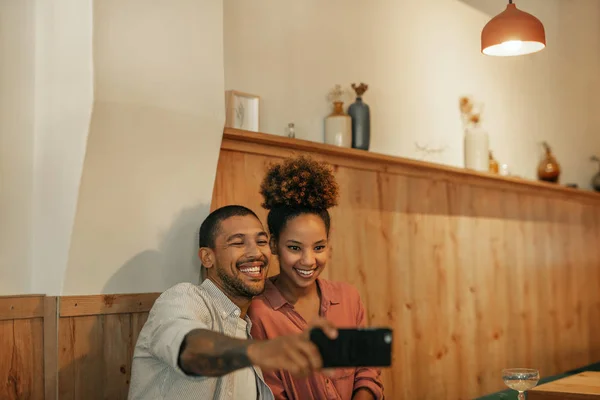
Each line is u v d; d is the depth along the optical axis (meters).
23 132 2.37
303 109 3.24
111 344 2.38
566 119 5.37
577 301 5.14
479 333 4.10
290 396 2.31
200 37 2.53
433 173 3.80
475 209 4.15
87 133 2.20
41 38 2.40
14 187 2.33
